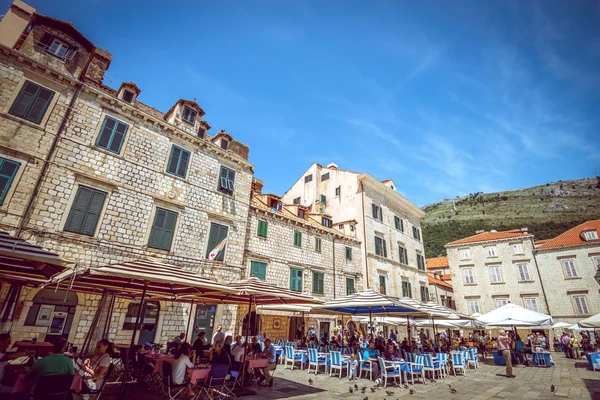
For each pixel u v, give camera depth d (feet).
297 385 35.60
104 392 27.50
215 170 60.75
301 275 73.00
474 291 123.34
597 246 106.52
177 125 57.11
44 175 40.11
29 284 34.04
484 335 110.83
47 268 26.43
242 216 62.90
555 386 38.22
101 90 47.26
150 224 48.75
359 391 33.37
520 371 52.80
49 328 38.11
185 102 59.00
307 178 115.96
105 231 43.88
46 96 42.68
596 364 52.37
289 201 119.44
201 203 56.49
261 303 42.24
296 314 66.90
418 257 118.11
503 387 37.32
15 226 36.76
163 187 51.88
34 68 42.14
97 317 36.09
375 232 98.02
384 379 37.17
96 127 46.24
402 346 48.93
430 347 57.93
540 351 62.13
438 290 134.51
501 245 123.54
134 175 48.70
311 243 78.59
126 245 45.39
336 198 104.99
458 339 101.24
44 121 41.57
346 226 95.35
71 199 41.73
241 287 31.53
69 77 44.37
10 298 35.50
